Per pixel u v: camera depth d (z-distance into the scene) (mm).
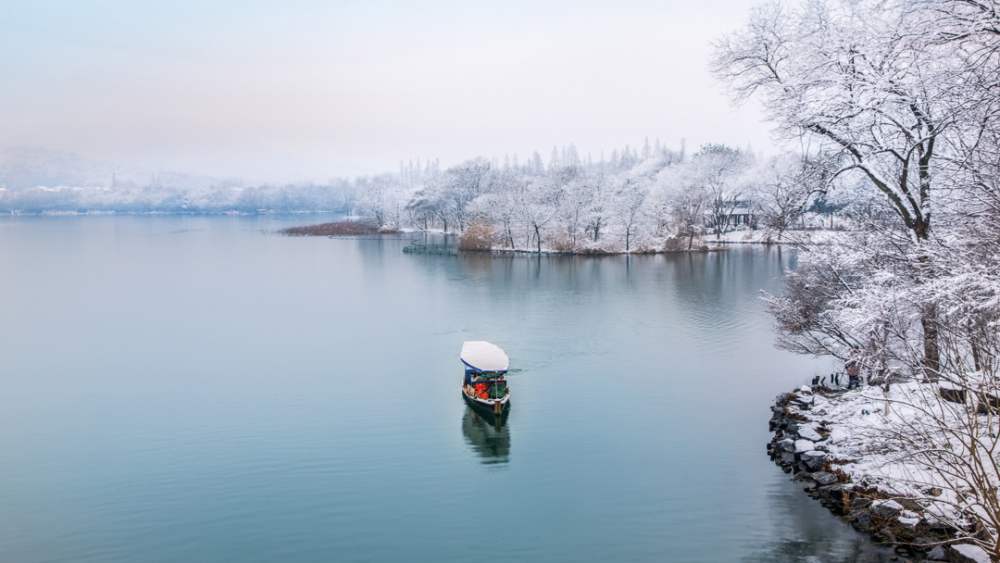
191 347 53562
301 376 45438
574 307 68188
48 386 43562
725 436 33188
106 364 48781
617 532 24531
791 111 27141
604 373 44875
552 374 44844
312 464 31172
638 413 36938
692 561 22297
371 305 70812
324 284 85938
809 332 37594
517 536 24500
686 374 44219
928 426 19266
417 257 119188
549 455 31656
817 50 26109
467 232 131250
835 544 22406
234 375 45750
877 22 25375
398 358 49812
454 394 41281
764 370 44938
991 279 19078
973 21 21688
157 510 27094
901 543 21094
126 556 23922
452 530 25125
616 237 125625
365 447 33094
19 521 26344
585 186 128375
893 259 26641
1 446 33844
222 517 26438
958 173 24047
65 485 29391
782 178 34562
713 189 143500
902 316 23562
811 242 31406
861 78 25359
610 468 29969
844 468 26422
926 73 23969
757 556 22266
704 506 25984
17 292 80562
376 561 23156
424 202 187250
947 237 23562
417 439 34000
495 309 67688
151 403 40094
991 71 21672
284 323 62344
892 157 27906
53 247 143000
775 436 31891
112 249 138125
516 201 128875
